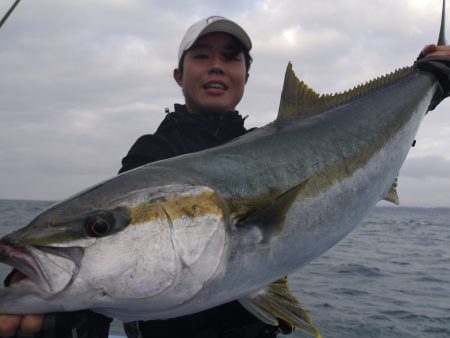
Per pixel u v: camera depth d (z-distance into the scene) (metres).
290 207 0.89
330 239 0.99
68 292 0.69
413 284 3.97
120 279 0.71
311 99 1.11
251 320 0.97
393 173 1.21
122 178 0.80
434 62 1.38
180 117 1.13
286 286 0.92
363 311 2.91
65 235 0.70
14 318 0.67
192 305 0.77
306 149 0.99
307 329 0.86
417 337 2.41
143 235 0.73
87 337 0.73
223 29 1.18
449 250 7.23
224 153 0.90
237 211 0.83
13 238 0.69
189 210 0.77
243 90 1.25
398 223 18.84
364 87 1.21
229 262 0.80
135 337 0.98
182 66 1.29
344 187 1.03
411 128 1.27
